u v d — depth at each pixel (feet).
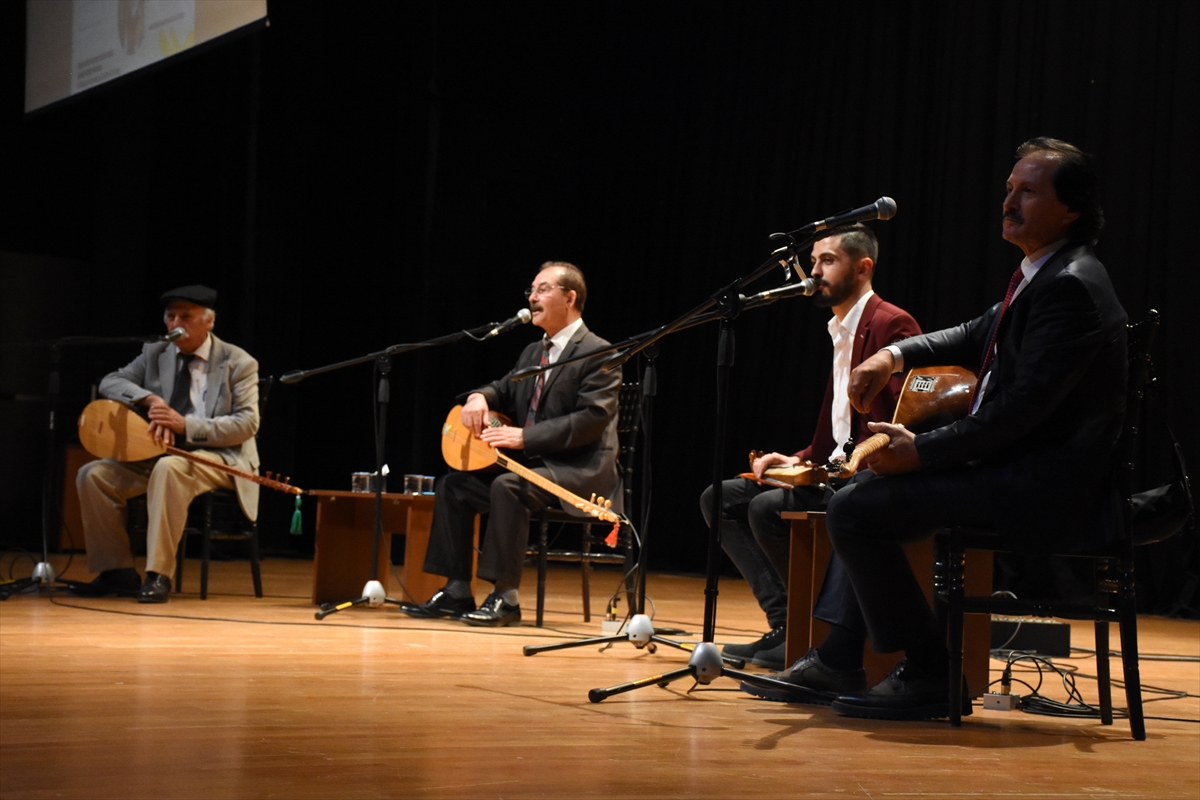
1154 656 13.00
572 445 13.47
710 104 26.25
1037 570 19.80
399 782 5.39
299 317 29.25
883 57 23.29
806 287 8.07
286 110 28.81
